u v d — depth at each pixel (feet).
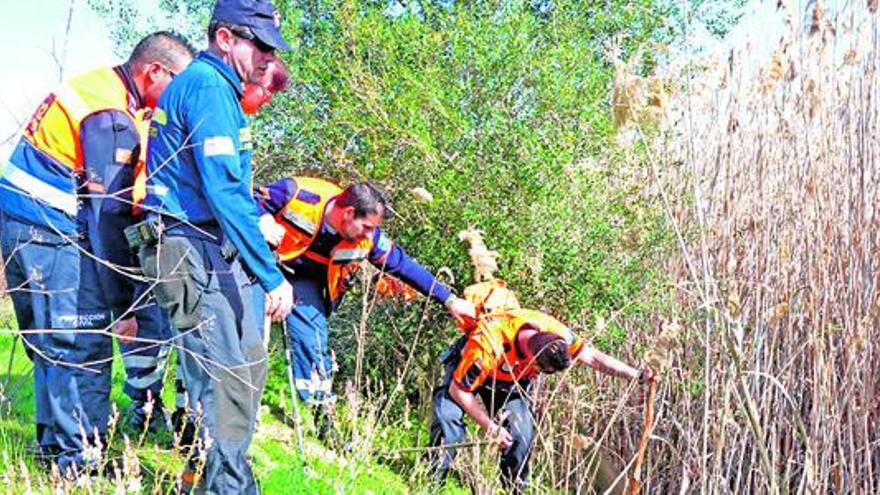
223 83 10.56
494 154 20.38
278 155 24.53
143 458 12.96
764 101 20.51
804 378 18.24
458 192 20.36
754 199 20.59
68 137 11.70
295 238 16.87
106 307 12.05
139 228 10.64
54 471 10.34
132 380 14.42
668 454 19.43
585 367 19.98
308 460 14.92
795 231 19.13
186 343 10.52
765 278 18.83
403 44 21.66
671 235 19.93
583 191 20.45
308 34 24.68
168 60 12.48
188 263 10.45
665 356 11.34
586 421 19.34
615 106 9.75
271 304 10.75
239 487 10.58
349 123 21.70
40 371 11.92
